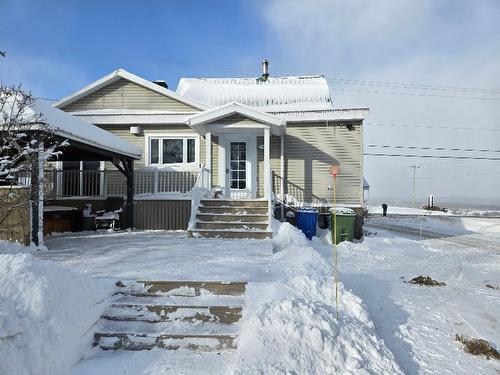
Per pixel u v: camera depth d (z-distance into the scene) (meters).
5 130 6.93
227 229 9.27
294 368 3.16
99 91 14.12
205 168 11.22
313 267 5.63
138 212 12.14
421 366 3.72
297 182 12.78
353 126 12.66
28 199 7.19
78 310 3.76
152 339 3.91
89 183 12.77
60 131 7.49
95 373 3.36
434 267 8.73
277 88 16.05
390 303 5.64
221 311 4.25
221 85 16.58
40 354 3.11
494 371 3.66
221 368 3.44
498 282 7.38
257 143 12.69
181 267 5.61
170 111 13.90
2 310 3.08
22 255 3.81
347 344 3.50
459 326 4.83
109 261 6.12
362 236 12.63
